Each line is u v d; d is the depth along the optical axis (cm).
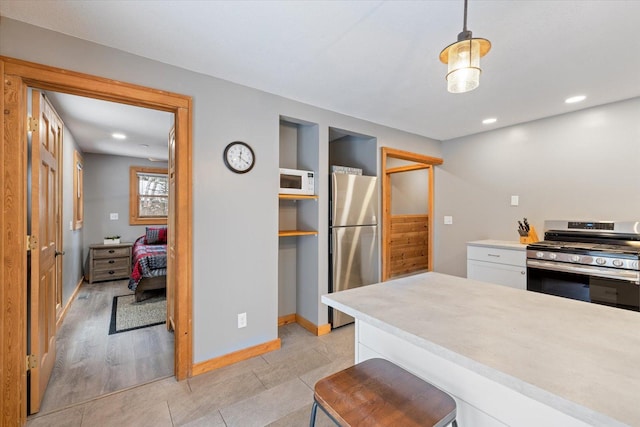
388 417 89
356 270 314
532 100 266
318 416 174
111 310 352
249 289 241
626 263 222
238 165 233
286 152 312
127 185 538
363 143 352
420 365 117
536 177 323
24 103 164
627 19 152
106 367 227
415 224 552
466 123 335
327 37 172
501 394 93
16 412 161
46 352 201
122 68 187
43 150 196
